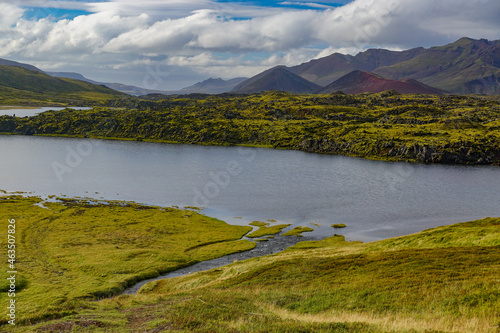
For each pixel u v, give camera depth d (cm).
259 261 7438
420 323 2952
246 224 13338
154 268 8588
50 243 10012
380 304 3838
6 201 14812
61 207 14238
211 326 3159
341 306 4016
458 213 15150
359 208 15812
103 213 13662
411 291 4022
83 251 9488
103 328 3538
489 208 15975
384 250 6950
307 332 2816
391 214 14912
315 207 15900
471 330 2669
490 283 3688
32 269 8044
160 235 11412
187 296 5297
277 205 16162
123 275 8044
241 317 3444
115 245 10131
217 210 15238
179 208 15338
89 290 6906
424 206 16212
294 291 4894
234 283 6119
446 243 6366
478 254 5141
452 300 3472
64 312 4566
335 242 10925
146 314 4097
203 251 10125
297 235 11962
